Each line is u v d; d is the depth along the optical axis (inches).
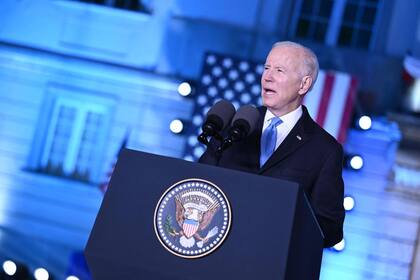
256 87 555.5
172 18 631.2
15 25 655.8
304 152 183.9
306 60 190.7
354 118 587.8
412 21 601.6
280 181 136.7
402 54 598.5
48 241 642.2
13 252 642.8
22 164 653.9
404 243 582.9
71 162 649.0
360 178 588.1
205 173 140.5
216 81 559.8
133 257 138.1
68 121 652.1
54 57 649.0
